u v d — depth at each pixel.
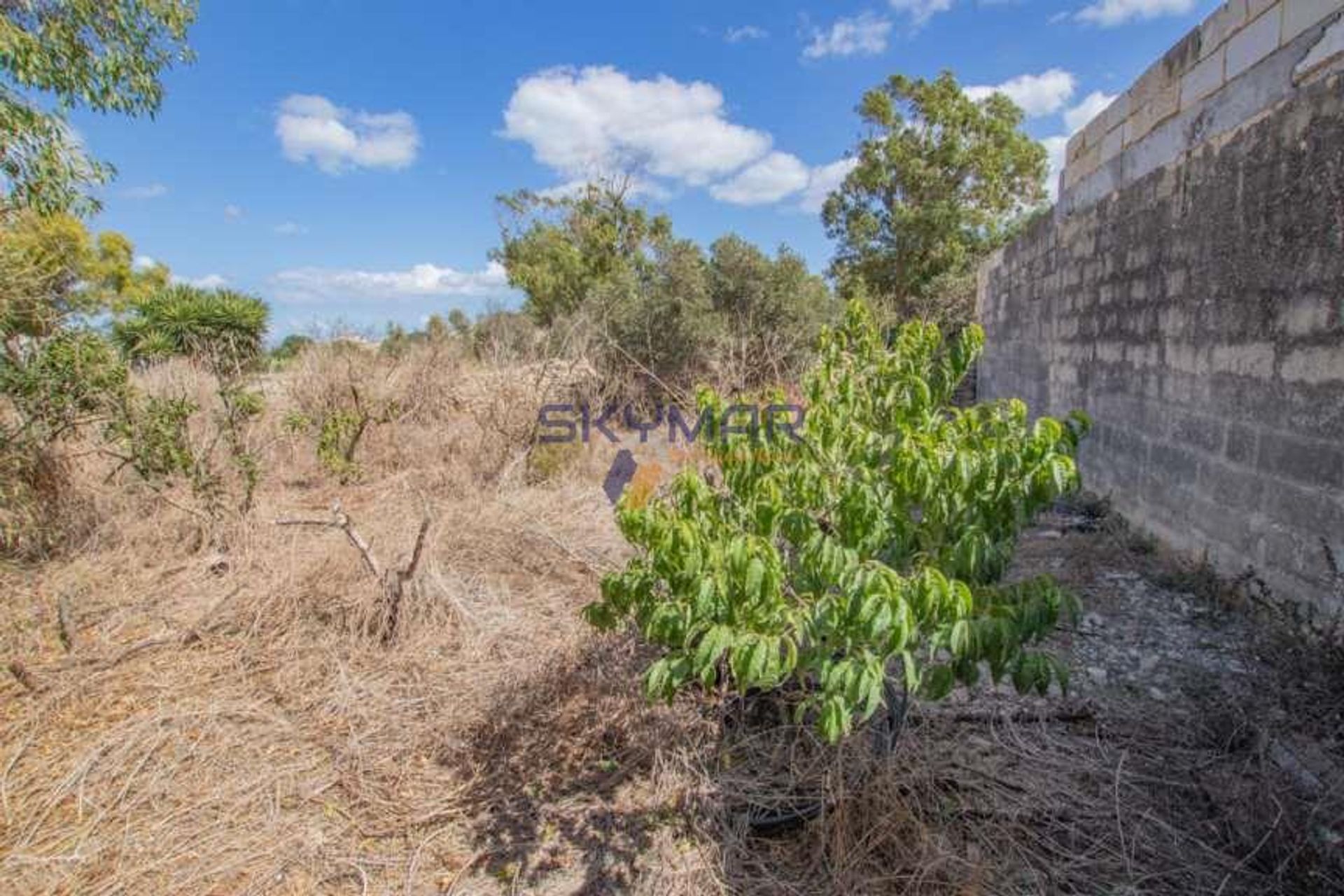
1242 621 3.14
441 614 3.42
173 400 5.16
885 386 2.25
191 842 2.11
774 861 1.97
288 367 7.97
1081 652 2.98
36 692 2.88
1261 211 3.13
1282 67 3.00
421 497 5.29
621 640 2.95
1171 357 3.95
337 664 3.07
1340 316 2.67
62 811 2.23
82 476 4.86
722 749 2.36
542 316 18.86
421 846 2.09
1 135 4.73
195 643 3.28
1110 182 4.80
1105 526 4.50
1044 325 6.27
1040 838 1.96
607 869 1.98
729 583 1.60
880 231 19.30
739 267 11.01
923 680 1.90
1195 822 1.99
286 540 4.46
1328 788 1.95
